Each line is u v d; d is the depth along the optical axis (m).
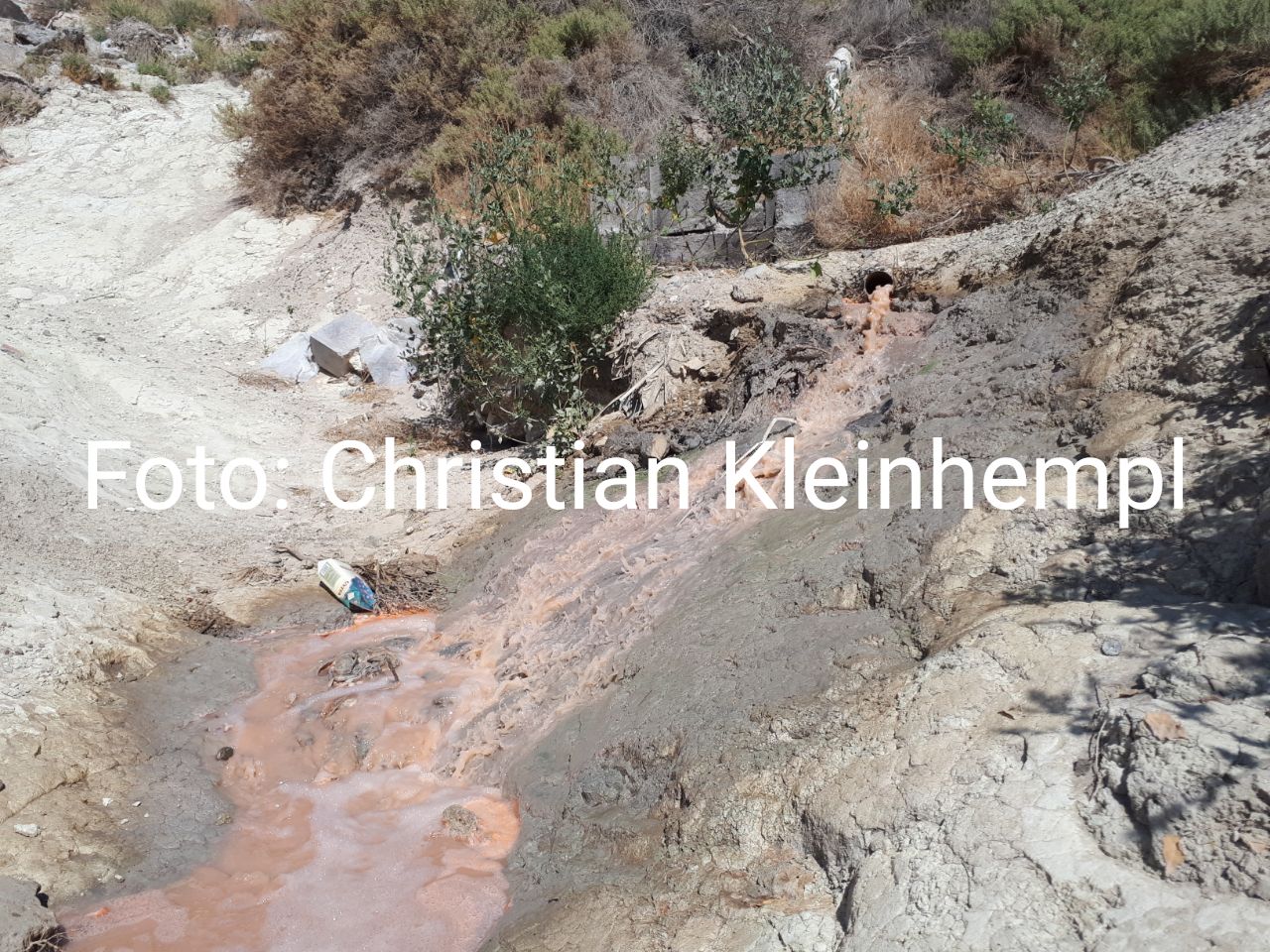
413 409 11.65
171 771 5.50
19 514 7.75
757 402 8.10
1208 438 4.67
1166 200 6.66
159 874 4.84
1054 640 3.93
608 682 5.38
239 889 4.76
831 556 5.31
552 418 9.57
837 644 4.66
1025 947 2.90
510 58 15.94
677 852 4.11
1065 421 5.50
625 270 10.00
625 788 4.62
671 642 5.33
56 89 19.91
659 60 15.62
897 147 11.60
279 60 17.34
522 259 9.97
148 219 16.89
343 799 5.38
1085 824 3.18
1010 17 13.48
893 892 3.28
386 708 5.96
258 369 12.95
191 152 18.55
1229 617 3.74
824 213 10.80
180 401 10.95
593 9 16.41
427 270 11.13
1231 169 6.49
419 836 4.99
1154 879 2.95
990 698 3.81
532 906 4.26
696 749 4.42
